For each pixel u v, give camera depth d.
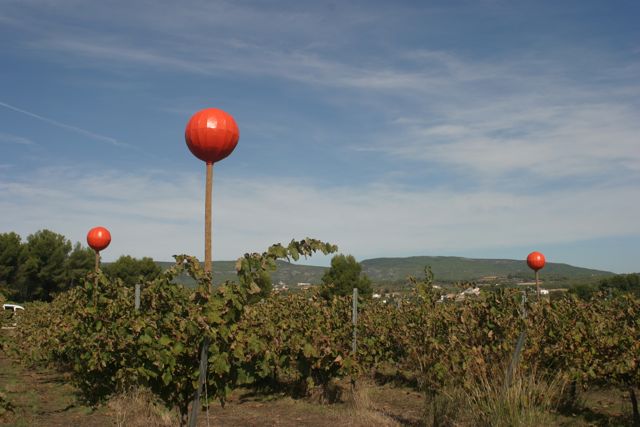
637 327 6.72
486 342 5.80
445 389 5.40
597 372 6.41
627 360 5.98
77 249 41.06
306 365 8.06
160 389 4.34
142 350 4.17
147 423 5.89
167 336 4.01
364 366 8.73
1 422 6.34
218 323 3.82
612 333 6.81
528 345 6.37
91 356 5.48
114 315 5.39
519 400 4.75
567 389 6.74
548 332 6.76
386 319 9.53
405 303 9.48
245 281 3.81
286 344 8.14
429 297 7.00
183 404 4.36
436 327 6.33
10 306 16.02
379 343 9.26
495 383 4.98
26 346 11.60
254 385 9.19
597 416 6.38
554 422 5.25
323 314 9.04
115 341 5.14
